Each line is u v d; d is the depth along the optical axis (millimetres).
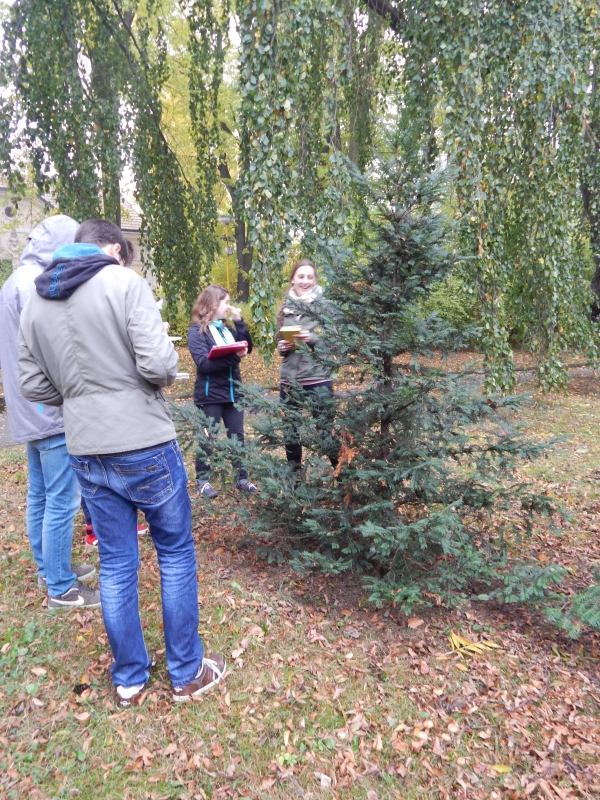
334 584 3279
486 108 6262
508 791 1997
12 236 12891
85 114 7523
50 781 1892
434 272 2852
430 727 2248
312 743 2117
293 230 6492
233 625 2775
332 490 3041
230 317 4551
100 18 8117
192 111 9078
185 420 3396
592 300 8750
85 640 2607
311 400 3273
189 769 1970
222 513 3391
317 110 7621
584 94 6289
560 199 6906
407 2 6828
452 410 2904
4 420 8203
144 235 10367
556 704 2457
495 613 3156
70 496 2742
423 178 2711
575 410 8625
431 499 3064
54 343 1948
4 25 7035
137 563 2201
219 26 8492
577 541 4094
